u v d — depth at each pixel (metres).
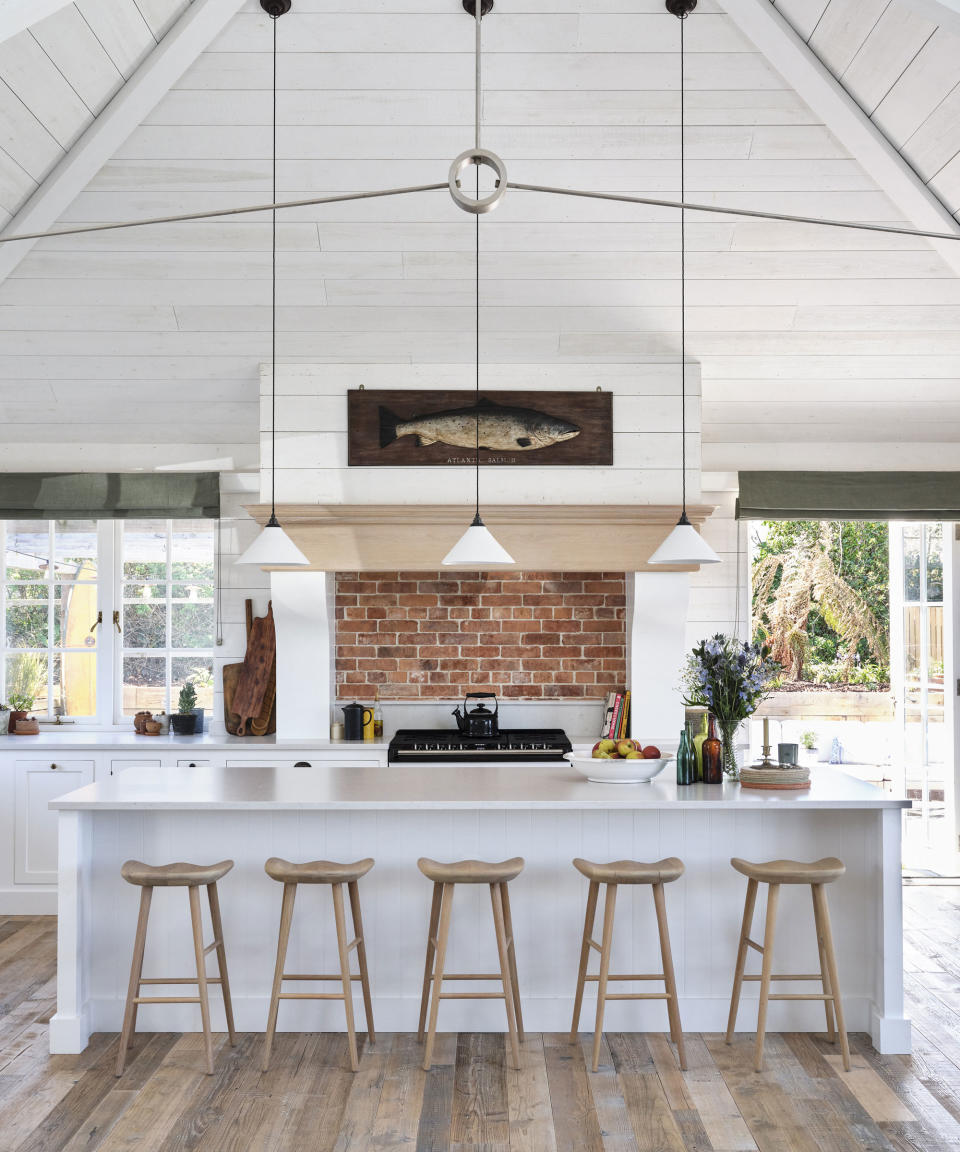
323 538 5.60
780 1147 3.24
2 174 4.21
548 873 4.27
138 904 4.27
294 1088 3.67
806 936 4.26
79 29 3.68
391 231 4.80
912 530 6.84
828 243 4.84
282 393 5.57
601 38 3.97
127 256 4.90
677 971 4.25
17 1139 3.29
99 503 6.20
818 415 5.95
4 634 6.48
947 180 4.30
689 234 4.81
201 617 6.49
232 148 4.39
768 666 4.46
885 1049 3.98
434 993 3.80
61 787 5.91
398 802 3.97
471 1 3.80
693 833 4.29
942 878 6.36
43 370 5.59
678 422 5.57
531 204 4.66
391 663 6.47
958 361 5.54
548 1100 3.57
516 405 5.57
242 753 5.82
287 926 3.87
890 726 10.79
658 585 5.66
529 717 6.45
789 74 4.02
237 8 3.83
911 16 3.62
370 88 4.17
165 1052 4.00
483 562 4.29
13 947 5.30
